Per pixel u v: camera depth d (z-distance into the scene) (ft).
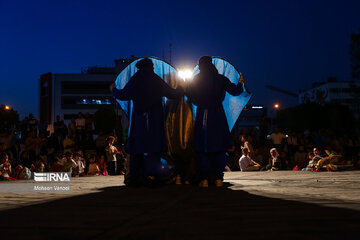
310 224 5.54
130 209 7.73
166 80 17.42
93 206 8.32
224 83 15.81
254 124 190.29
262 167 45.01
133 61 17.22
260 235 4.84
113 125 59.67
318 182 15.70
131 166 15.93
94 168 39.19
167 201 9.21
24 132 52.60
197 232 5.11
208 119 15.31
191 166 16.60
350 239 4.51
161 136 15.58
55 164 35.58
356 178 18.25
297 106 220.84
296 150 48.62
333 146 45.42
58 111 237.66
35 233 5.26
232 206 7.87
